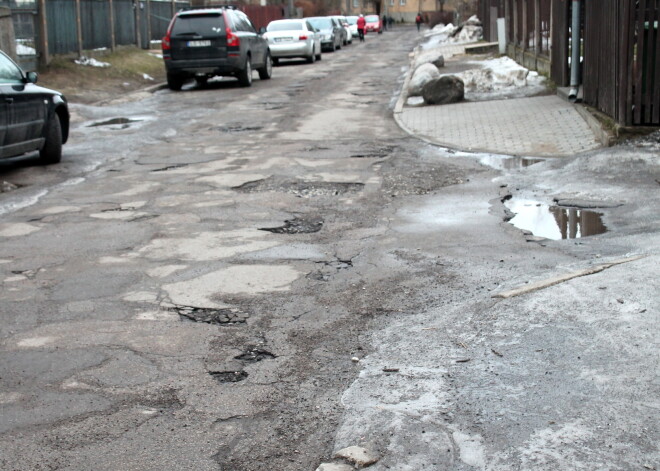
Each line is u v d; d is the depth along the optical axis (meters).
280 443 3.61
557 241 6.65
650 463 3.24
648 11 9.99
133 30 28.53
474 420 3.66
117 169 10.65
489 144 11.42
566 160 9.92
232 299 5.53
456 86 15.77
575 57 13.35
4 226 7.68
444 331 4.75
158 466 3.44
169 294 5.66
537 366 4.15
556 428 3.54
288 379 4.27
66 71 21.12
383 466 3.34
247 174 9.98
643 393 3.78
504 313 4.89
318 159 10.88
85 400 4.07
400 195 8.62
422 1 102.06
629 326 4.50
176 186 9.40
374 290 5.64
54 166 10.95
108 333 4.96
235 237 7.12
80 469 3.43
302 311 5.27
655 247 6.17
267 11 53.69
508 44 25.70
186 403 4.02
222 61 21.08
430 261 6.25
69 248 6.88
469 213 7.73
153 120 15.66
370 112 15.77
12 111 9.88
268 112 16.27
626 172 8.94
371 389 4.07
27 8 20.17
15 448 3.61
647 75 10.16
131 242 7.03
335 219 7.68
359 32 50.88
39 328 5.07
